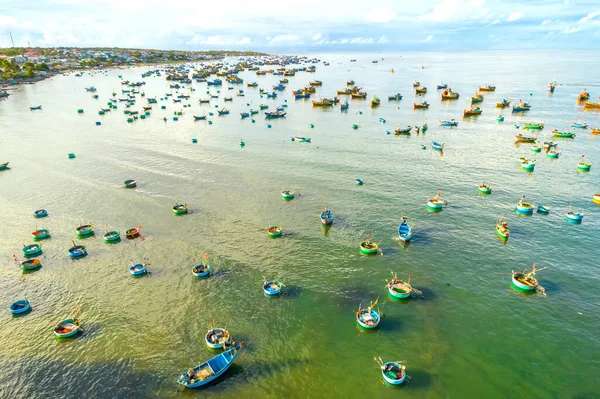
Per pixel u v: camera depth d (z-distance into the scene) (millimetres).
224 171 114500
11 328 55281
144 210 90062
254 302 59906
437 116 185750
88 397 45094
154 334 53844
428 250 72938
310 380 46656
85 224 83688
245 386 45938
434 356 49719
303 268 68312
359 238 77562
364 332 53812
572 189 97125
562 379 46188
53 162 122875
